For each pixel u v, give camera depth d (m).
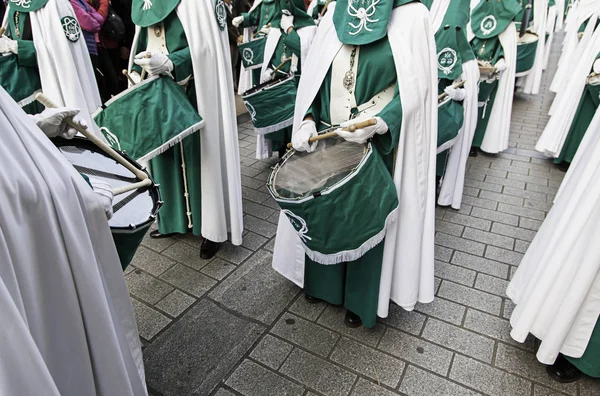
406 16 1.49
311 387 1.66
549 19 7.20
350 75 1.57
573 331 1.57
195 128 1.92
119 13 4.27
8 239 0.71
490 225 2.87
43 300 0.80
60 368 0.87
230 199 2.33
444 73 2.48
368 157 1.39
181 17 1.97
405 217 1.68
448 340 1.90
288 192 1.47
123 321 1.01
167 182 2.39
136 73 2.20
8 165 0.72
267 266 2.38
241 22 3.75
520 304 1.76
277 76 3.26
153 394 1.62
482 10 3.61
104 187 0.94
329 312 2.05
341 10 1.56
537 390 1.67
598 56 3.27
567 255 1.50
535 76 5.76
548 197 3.29
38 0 2.57
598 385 1.69
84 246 0.83
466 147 2.88
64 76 2.70
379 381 1.69
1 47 2.53
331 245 1.46
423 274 1.83
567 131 3.62
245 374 1.71
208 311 2.04
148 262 2.39
